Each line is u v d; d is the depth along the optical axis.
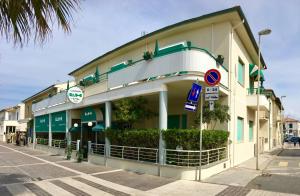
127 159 15.37
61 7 5.53
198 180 12.01
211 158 13.70
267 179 12.31
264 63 27.61
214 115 14.40
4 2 5.46
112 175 13.55
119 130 16.58
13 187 10.75
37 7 5.48
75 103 22.98
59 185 11.19
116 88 17.41
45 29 5.66
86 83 22.19
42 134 34.94
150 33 19.17
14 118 63.97
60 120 27.25
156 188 10.58
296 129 114.62
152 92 14.62
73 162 19.59
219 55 15.61
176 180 12.07
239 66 19.56
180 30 18.16
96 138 20.78
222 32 16.66
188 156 12.39
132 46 21.56
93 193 9.82
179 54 13.54
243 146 20.02
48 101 30.94
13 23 5.62
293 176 13.18
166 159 13.38
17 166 17.22
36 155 25.39
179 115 19.11
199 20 16.72
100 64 26.83
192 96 11.50
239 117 19.34
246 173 13.98
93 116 20.92
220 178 12.47
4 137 60.69
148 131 14.48
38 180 12.30
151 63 14.91
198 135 12.72
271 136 41.91
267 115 33.22
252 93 22.67
